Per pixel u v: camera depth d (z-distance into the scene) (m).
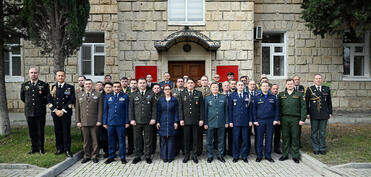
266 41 11.63
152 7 9.65
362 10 7.96
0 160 5.61
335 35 11.51
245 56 9.72
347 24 8.95
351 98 11.74
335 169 5.21
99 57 11.33
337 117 10.18
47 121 9.84
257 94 6.22
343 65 11.92
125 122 6.00
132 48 9.66
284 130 6.17
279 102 6.29
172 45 9.46
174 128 6.02
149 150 5.96
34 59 11.16
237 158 6.08
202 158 6.32
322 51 11.49
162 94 6.61
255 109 6.14
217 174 5.21
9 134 7.69
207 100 6.09
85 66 11.32
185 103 6.00
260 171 5.40
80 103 6.00
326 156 6.00
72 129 8.53
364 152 6.21
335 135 7.73
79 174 5.22
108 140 6.04
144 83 5.97
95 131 6.02
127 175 5.16
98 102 6.08
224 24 9.70
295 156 6.07
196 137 6.03
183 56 9.66
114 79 10.97
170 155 6.04
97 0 10.91
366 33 11.86
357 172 5.16
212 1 9.66
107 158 6.34
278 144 6.81
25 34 7.52
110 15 10.95
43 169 5.28
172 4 9.80
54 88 6.04
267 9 11.23
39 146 6.11
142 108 5.91
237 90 6.39
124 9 9.63
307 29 11.39
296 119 6.04
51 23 6.85
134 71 9.65
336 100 11.70
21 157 5.81
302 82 11.45
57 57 6.92
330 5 8.39
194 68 9.89
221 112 6.02
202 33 9.70
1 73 7.54
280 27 11.29
